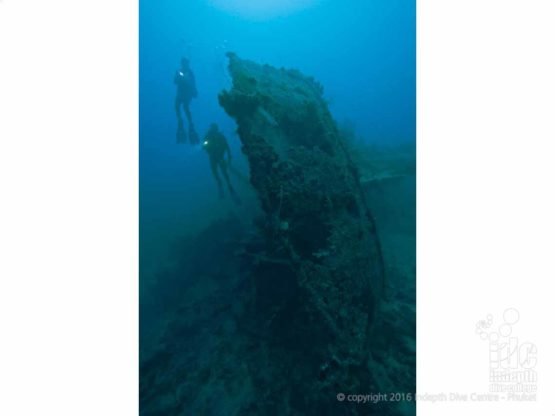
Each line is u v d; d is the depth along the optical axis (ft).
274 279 12.00
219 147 24.45
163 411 12.06
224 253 20.72
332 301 9.95
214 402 11.55
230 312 15.39
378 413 9.65
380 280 13.07
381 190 21.27
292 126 12.91
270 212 11.13
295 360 11.28
